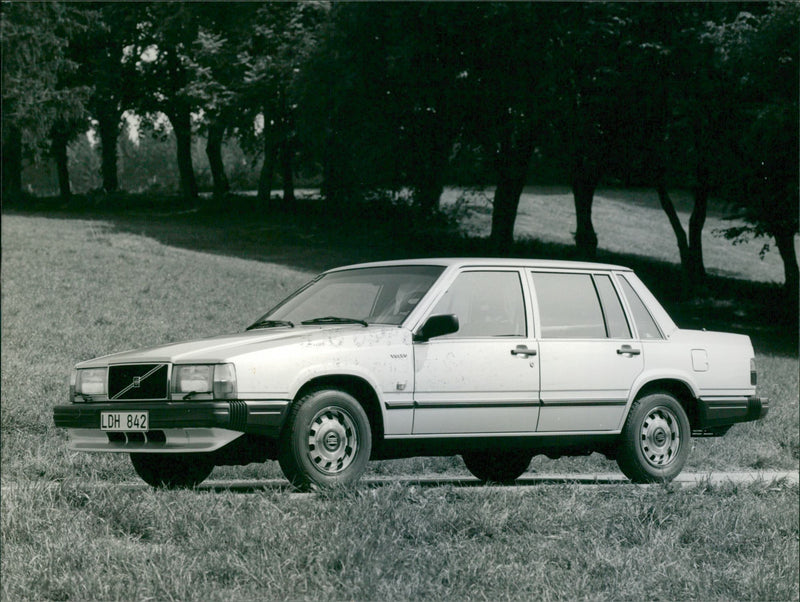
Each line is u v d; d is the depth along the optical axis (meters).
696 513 7.75
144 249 35.19
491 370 8.69
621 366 9.49
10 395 12.79
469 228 51.81
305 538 6.31
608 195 75.56
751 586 6.63
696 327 34.59
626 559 6.71
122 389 8.02
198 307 24.12
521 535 7.00
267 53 52.50
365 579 5.84
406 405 8.25
